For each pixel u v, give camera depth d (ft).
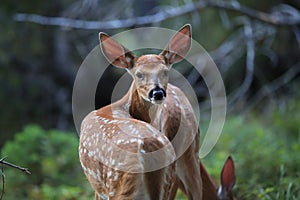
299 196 30.86
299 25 58.54
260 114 59.82
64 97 68.08
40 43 66.85
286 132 49.80
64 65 68.80
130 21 54.13
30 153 42.37
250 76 57.41
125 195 21.40
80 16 63.46
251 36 57.52
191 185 26.23
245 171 36.88
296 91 60.54
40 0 63.77
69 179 41.19
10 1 63.31
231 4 55.11
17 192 39.19
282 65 66.18
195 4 54.60
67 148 43.73
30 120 66.49
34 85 67.05
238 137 47.29
